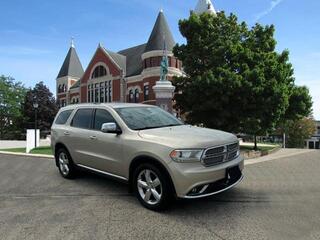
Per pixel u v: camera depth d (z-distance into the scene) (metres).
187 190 4.99
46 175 8.87
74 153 7.45
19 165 11.26
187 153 5.05
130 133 5.96
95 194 6.65
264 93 18.88
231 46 19.53
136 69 53.41
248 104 18.97
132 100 52.03
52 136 8.31
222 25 21.34
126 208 5.70
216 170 5.13
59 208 5.80
